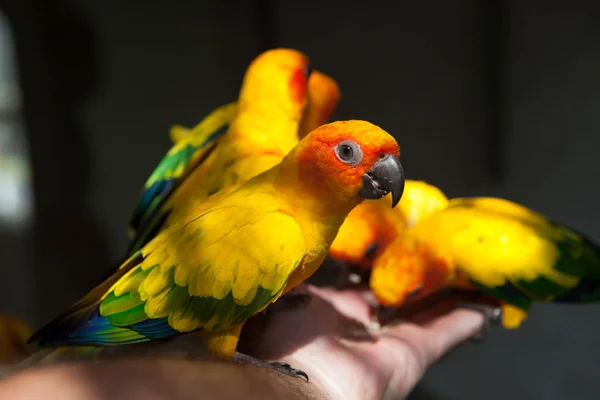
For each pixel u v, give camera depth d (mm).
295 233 520
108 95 1473
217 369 425
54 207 1488
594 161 979
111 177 1506
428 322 652
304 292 635
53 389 396
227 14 1354
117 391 402
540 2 1000
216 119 728
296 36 1285
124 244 1524
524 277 645
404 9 1161
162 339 535
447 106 1138
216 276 516
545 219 689
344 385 551
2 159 2021
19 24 1406
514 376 1089
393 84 1194
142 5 1422
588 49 962
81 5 1428
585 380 1013
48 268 1499
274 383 435
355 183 509
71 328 530
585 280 654
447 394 1160
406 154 1193
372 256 651
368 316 645
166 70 1439
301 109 656
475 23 1083
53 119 1457
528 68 1033
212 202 553
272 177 536
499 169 1095
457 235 645
